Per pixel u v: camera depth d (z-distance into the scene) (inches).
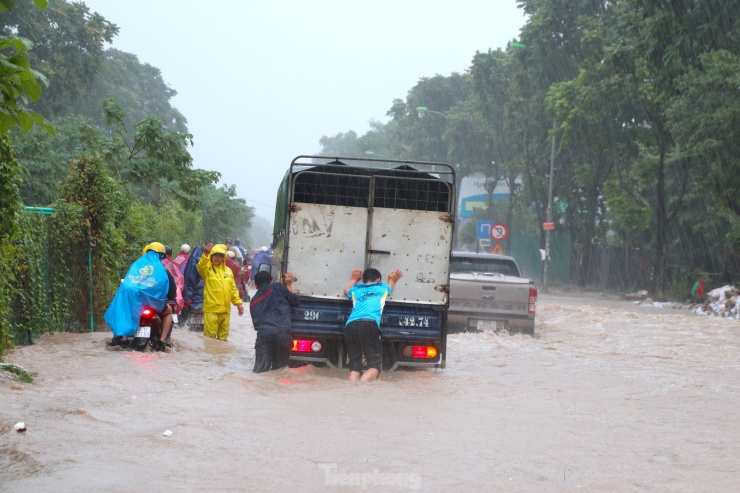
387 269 419.2
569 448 260.4
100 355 415.2
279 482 209.8
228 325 524.7
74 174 527.8
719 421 317.7
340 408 315.9
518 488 212.4
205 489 201.5
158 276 443.8
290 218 417.7
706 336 664.4
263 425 278.4
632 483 221.3
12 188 329.7
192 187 783.1
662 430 296.4
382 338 414.9
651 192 1782.7
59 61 1483.8
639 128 1505.9
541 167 2026.3
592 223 1824.6
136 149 765.9
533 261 2225.6
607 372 454.3
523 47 1622.8
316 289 417.7
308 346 414.3
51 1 1507.1
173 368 396.2
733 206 1149.7
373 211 418.3
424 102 2751.0
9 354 403.5
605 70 1464.1
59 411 283.6
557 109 1534.2
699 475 232.5
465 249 2910.9
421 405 330.3
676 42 1128.8
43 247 488.1
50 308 498.3
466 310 639.1
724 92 1042.7
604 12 1689.2
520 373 441.4
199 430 264.7
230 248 986.1
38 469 212.2
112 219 540.4
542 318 840.9
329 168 425.7
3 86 167.6
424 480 216.7
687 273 1587.1
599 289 1766.7
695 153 1070.4
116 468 216.2
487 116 2126.0
